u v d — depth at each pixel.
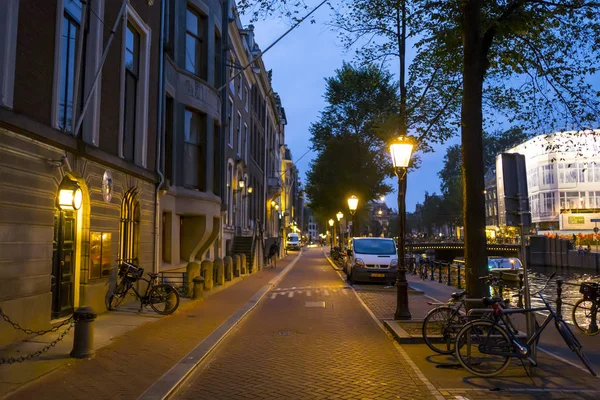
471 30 8.80
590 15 9.02
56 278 9.02
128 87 12.79
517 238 61.62
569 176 66.44
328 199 38.72
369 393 5.66
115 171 11.29
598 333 9.18
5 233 7.03
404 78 11.62
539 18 9.08
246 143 32.66
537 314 11.59
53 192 8.31
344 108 33.44
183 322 9.98
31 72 7.72
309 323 10.61
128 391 5.43
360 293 16.86
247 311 11.89
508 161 7.40
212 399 5.45
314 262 40.41
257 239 28.83
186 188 17.97
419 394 5.62
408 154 10.77
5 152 7.03
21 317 7.39
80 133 9.82
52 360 6.53
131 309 11.30
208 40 19.34
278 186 46.34
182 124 17.56
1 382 5.57
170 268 16.39
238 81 29.56
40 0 7.93
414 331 8.85
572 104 9.71
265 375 6.43
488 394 5.61
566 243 53.03
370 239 21.81
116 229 11.39
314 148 37.50
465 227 8.58
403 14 10.81
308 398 5.48
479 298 8.21
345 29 11.53
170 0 17.03
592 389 5.79
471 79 8.77
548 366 6.85
